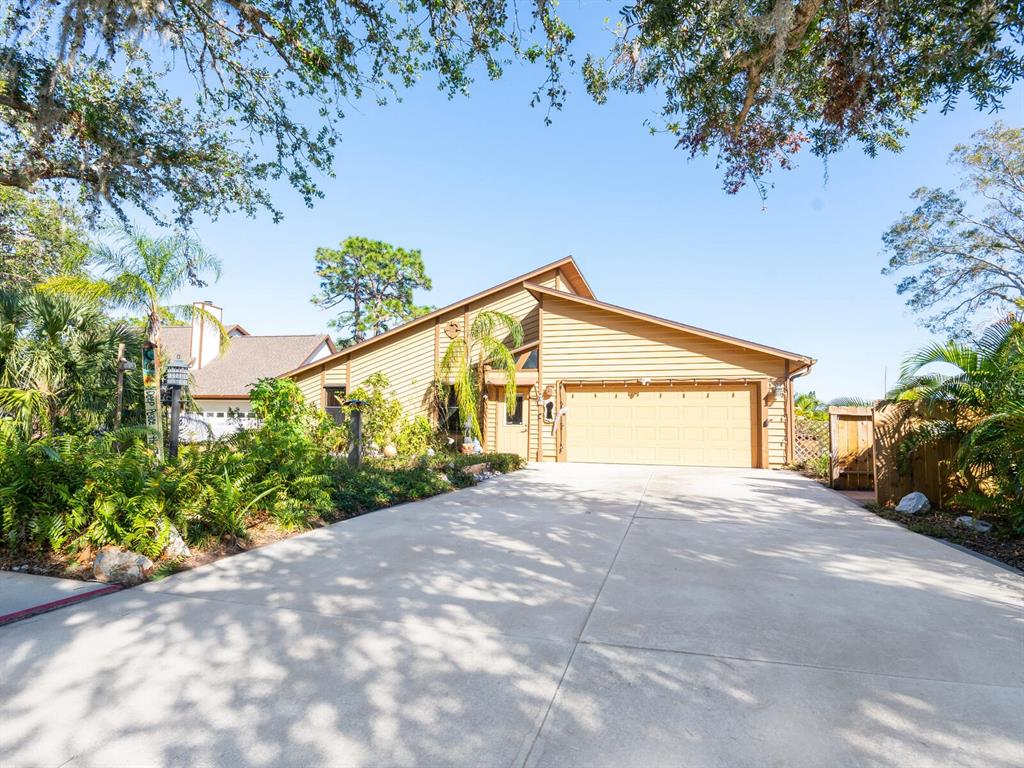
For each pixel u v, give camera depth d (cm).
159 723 228
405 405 1680
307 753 209
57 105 806
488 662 284
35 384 791
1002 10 416
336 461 877
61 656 288
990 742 214
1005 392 645
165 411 1091
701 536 573
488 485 983
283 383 1202
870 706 241
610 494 873
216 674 270
